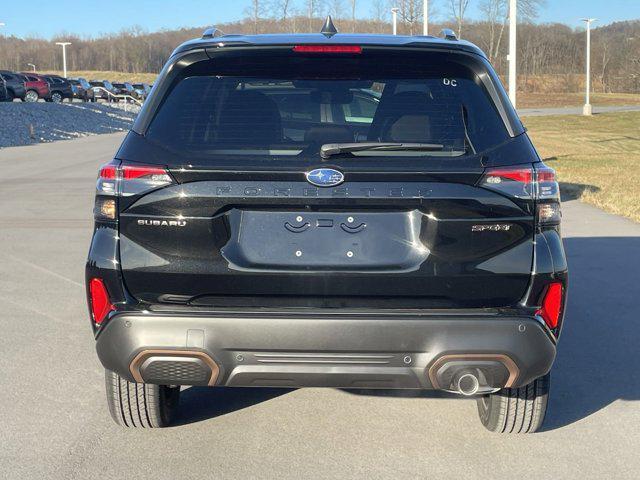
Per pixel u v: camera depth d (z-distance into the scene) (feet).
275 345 10.91
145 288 11.12
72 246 31.99
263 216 11.06
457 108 11.54
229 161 10.96
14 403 15.24
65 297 23.70
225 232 11.02
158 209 10.96
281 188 10.89
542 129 155.53
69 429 14.02
